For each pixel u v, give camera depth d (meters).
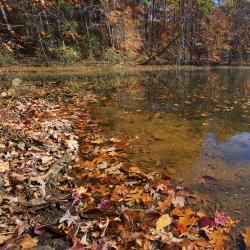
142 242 1.84
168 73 17.06
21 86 8.72
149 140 3.86
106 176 2.76
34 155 3.04
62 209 2.23
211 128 4.46
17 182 2.44
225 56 30.70
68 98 7.02
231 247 1.85
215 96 7.65
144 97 7.43
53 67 17.59
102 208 2.22
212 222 2.06
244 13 30.55
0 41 5.54
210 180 2.73
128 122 4.78
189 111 5.69
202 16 27.98
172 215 2.16
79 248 1.78
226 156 3.31
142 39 27.20
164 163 3.12
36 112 4.79
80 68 18.25
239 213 2.21
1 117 4.27
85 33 20.33
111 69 19.02
